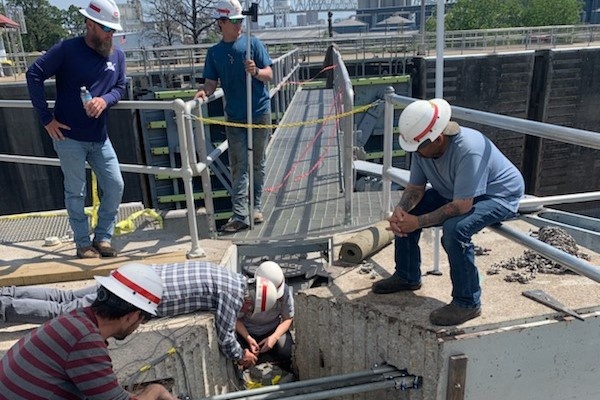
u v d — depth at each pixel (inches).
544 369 122.9
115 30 139.8
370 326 130.3
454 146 105.7
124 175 644.7
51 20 2320.4
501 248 159.8
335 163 323.6
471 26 1931.6
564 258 107.7
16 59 882.1
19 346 84.2
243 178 201.0
